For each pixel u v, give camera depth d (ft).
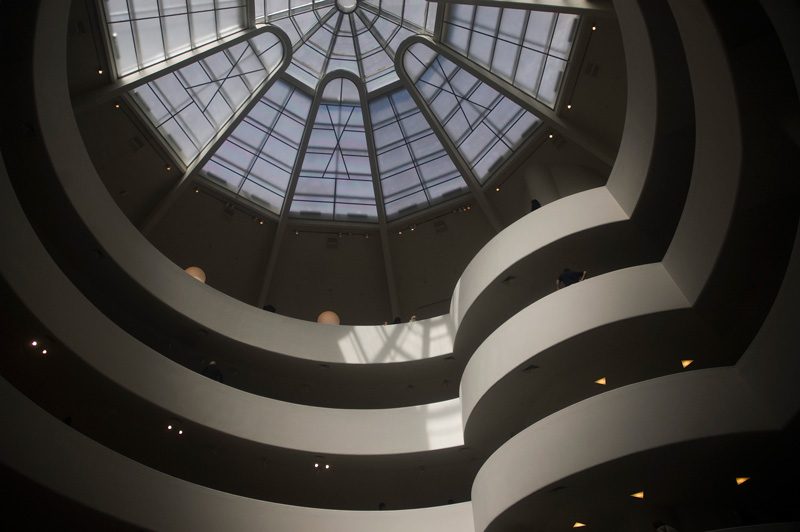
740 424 34.76
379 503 69.51
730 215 37.42
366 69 81.66
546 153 78.18
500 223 85.20
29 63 44.21
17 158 48.93
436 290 90.84
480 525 48.26
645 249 56.29
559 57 67.00
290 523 53.57
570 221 55.83
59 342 47.62
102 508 43.52
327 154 86.53
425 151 85.81
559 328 47.75
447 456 62.18
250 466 64.59
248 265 88.58
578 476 39.63
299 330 72.49
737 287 41.42
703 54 35.65
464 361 70.54
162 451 62.03
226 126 77.87
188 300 66.13
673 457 37.27
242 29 71.00
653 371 50.78
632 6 43.39
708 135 38.04
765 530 32.89
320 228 90.48
